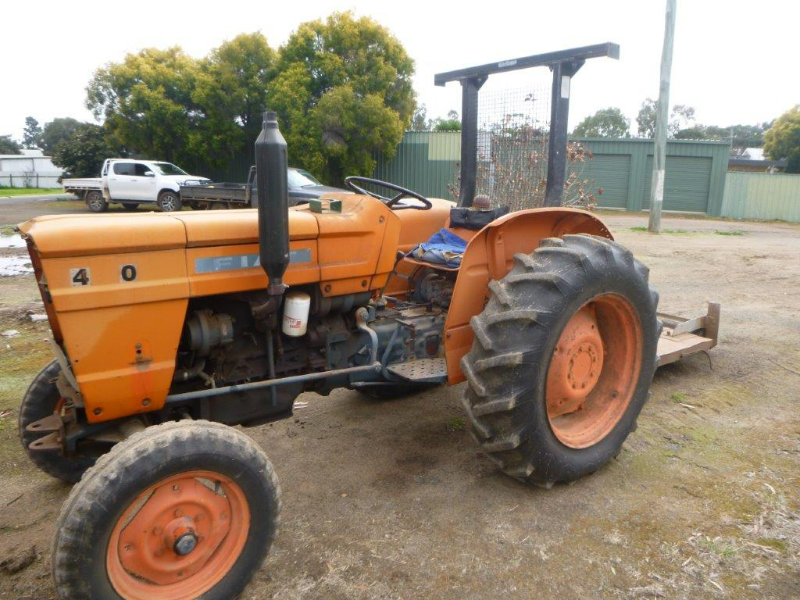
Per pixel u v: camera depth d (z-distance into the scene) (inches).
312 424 146.8
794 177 824.9
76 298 81.7
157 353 89.5
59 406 114.0
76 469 117.0
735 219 832.9
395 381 124.8
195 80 802.8
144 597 80.7
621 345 124.9
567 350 113.0
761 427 140.3
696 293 277.1
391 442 137.0
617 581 90.5
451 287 139.4
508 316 103.4
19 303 250.1
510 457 108.3
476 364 105.1
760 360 183.9
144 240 85.7
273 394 106.3
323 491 116.6
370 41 762.8
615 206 895.7
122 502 75.3
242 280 95.7
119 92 837.8
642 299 120.0
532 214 122.2
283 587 90.7
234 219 95.5
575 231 134.3
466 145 158.1
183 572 84.0
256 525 86.4
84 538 73.5
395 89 794.2
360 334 118.3
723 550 96.6
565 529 103.5
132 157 988.6
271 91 750.5
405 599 87.7
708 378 170.4
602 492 114.8
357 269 109.3
